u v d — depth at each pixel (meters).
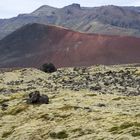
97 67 178.62
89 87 119.56
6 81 159.00
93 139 57.09
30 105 94.38
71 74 160.88
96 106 83.81
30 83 146.88
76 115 75.31
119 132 57.50
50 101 97.44
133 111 73.00
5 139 70.38
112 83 124.19
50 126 71.12
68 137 61.97
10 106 98.38
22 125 77.50
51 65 187.00
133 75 138.25
